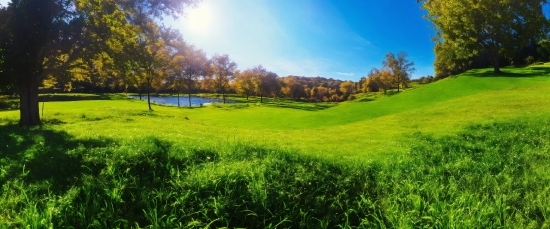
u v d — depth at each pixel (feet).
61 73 77.00
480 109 81.66
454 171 29.48
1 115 104.12
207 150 31.42
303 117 124.06
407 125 69.87
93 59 81.82
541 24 159.12
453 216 19.40
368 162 31.63
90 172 24.82
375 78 332.19
